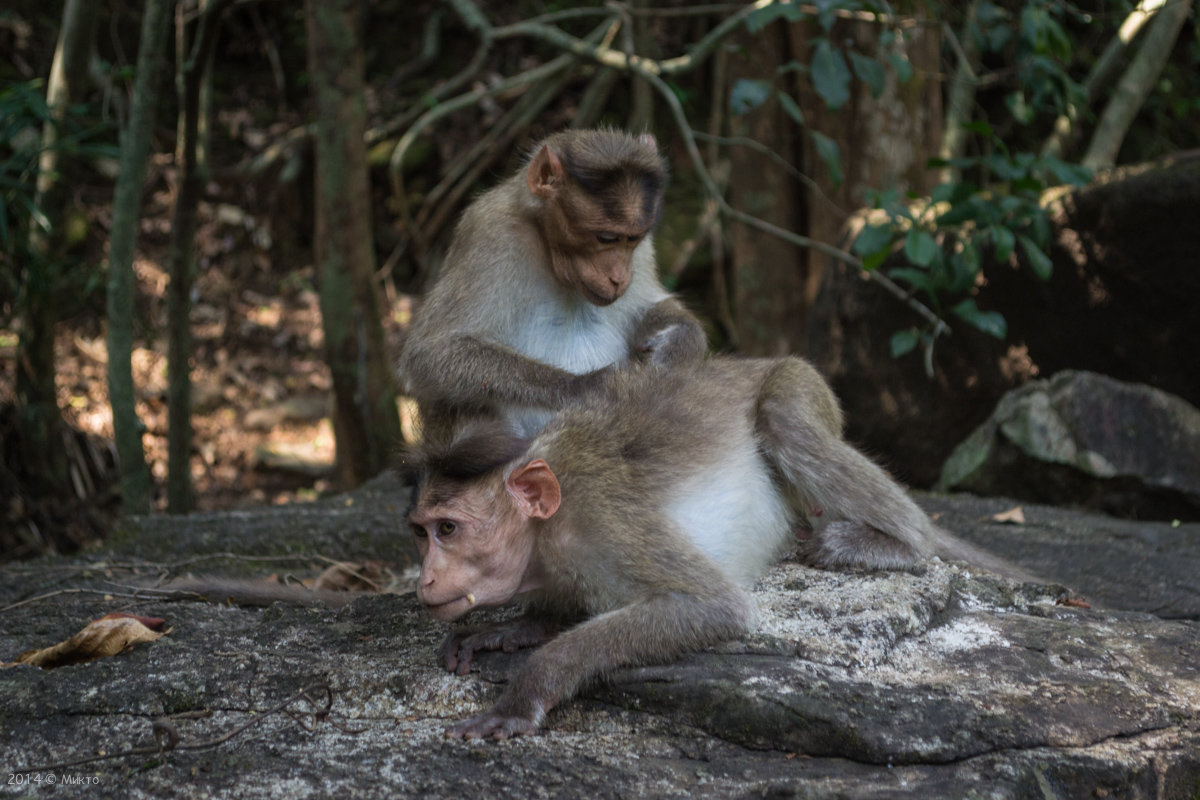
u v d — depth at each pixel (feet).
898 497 16.57
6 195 29.14
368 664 13.79
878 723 11.71
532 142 20.04
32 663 14.60
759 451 16.26
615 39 48.57
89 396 40.11
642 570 13.19
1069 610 15.79
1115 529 23.44
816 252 36.42
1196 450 26.61
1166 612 18.44
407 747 11.91
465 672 13.42
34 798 11.05
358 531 23.26
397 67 53.47
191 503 31.42
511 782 11.18
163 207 47.47
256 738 12.19
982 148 43.96
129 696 13.04
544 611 14.37
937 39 35.32
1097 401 27.37
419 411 18.43
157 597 17.80
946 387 30.66
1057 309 28.89
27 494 33.27
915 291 30.27
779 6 25.57
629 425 14.57
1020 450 27.53
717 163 47.16
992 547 21.74
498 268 18.11
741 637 13.37
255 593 17.63
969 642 14.16
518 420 17.22
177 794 11.02
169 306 30.19
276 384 43.37
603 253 17.53
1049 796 11.11
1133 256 27.55
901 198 32.76
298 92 52.44
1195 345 27.37
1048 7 29.53
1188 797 11.94
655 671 12.67
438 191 49.01
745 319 38.58
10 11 47.96
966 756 11.44
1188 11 36.04
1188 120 50.65
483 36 35.91
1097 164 34.65
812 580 15.60
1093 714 12.28
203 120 32.14
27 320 31.89
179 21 30.63
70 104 30.07
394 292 48.26
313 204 48.88
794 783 10.91
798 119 26.43
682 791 11.01
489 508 13.25
